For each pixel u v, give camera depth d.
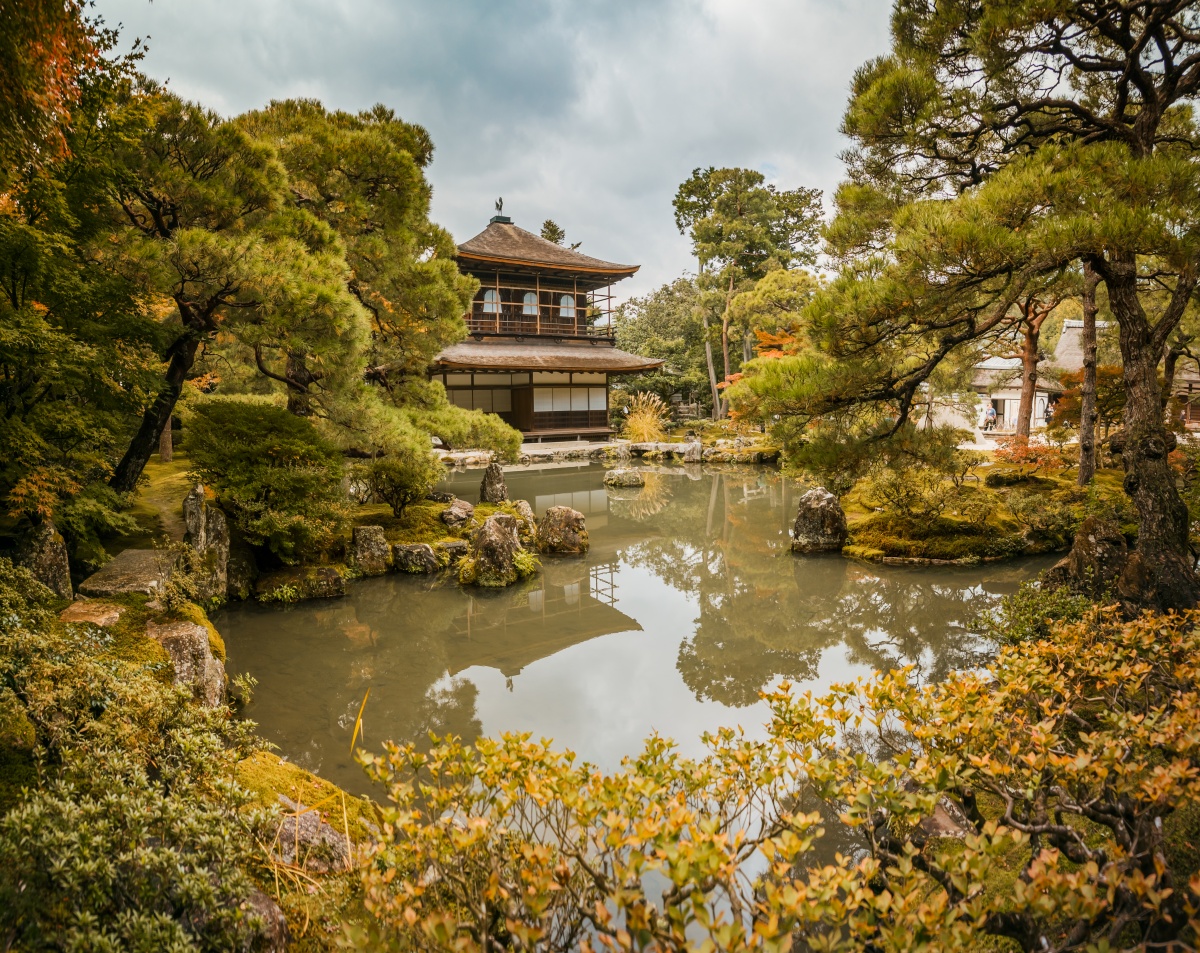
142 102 7.94
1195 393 19.00
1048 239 5.55
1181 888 2.31
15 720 3.52
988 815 3.71
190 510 8.76
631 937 1.84
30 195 6.63
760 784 2.79
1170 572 6.32
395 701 6.82
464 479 23.72
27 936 2.21
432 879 2.57
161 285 7.65
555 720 6.39
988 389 21.16
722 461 29.98
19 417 6.45
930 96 7.65
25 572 5.04
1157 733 2.68
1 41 4.89
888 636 8.72
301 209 10.96
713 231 40.25
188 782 3.15
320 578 10.43
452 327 14.30
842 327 6.75
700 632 9.11
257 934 2.69
